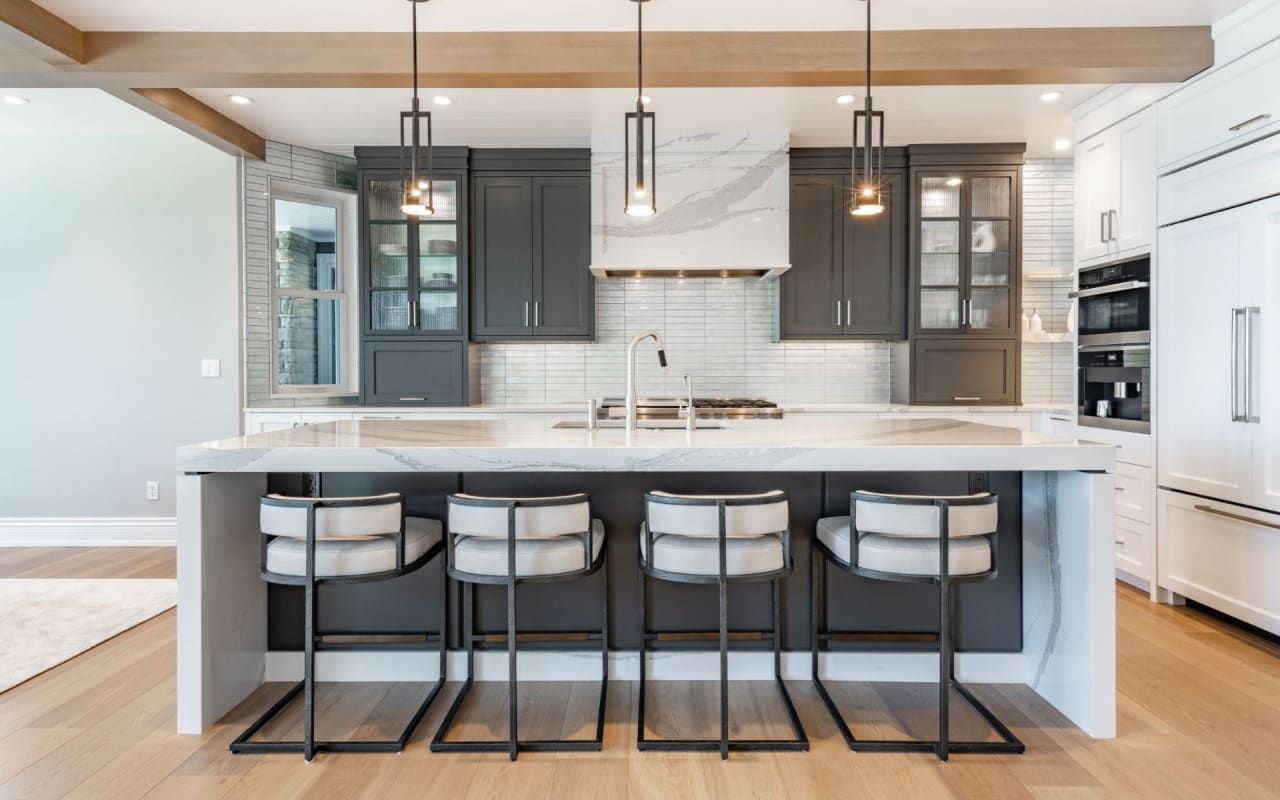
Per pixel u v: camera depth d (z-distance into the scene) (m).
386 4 2.86
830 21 3.02
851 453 2.11
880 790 1.87
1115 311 3.65
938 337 4.61
